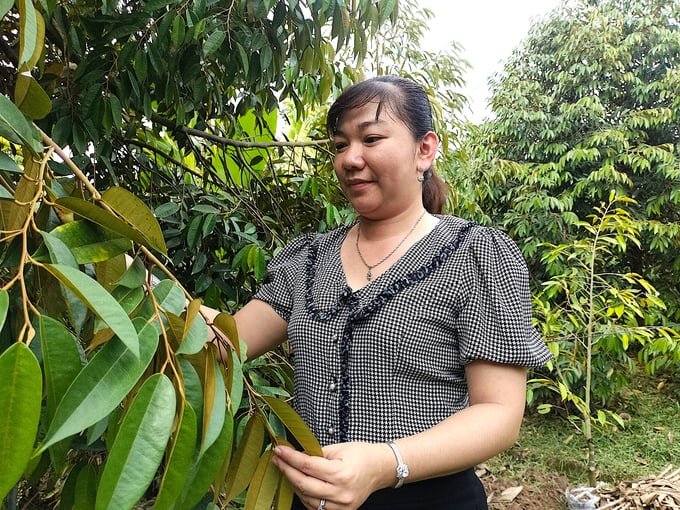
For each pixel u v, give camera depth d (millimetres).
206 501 711
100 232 491
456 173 2852
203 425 450
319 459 586
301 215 1845
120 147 1364
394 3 1194
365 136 801
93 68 994
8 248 490
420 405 766
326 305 824
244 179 1708
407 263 795
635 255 3865
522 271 780
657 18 3850
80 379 380
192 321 457
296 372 873
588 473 2242
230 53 1079
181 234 1367
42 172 438
